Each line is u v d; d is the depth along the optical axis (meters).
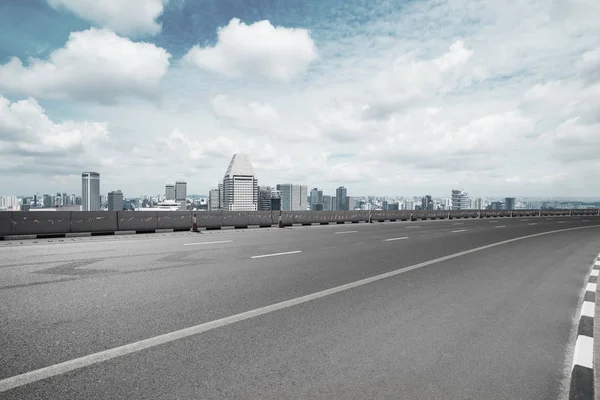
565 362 3.46
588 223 30.09
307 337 3.94
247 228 20.33
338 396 2.74
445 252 10.98
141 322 4.30
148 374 3.03
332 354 3.51
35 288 5.84
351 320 4.53
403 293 5.94
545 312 5.08
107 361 3.26
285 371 3.13
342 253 10.25
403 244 12.81
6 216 13.68
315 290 6.00
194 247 11.16
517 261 9.59
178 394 2.72
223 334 3.97
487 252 11.22
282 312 4.79
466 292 6.12
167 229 18.02
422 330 4.25
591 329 4.16
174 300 5.25
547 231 20.42
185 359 3.33
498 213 45.44
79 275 6.88
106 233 16.08
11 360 3.24
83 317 4.45
